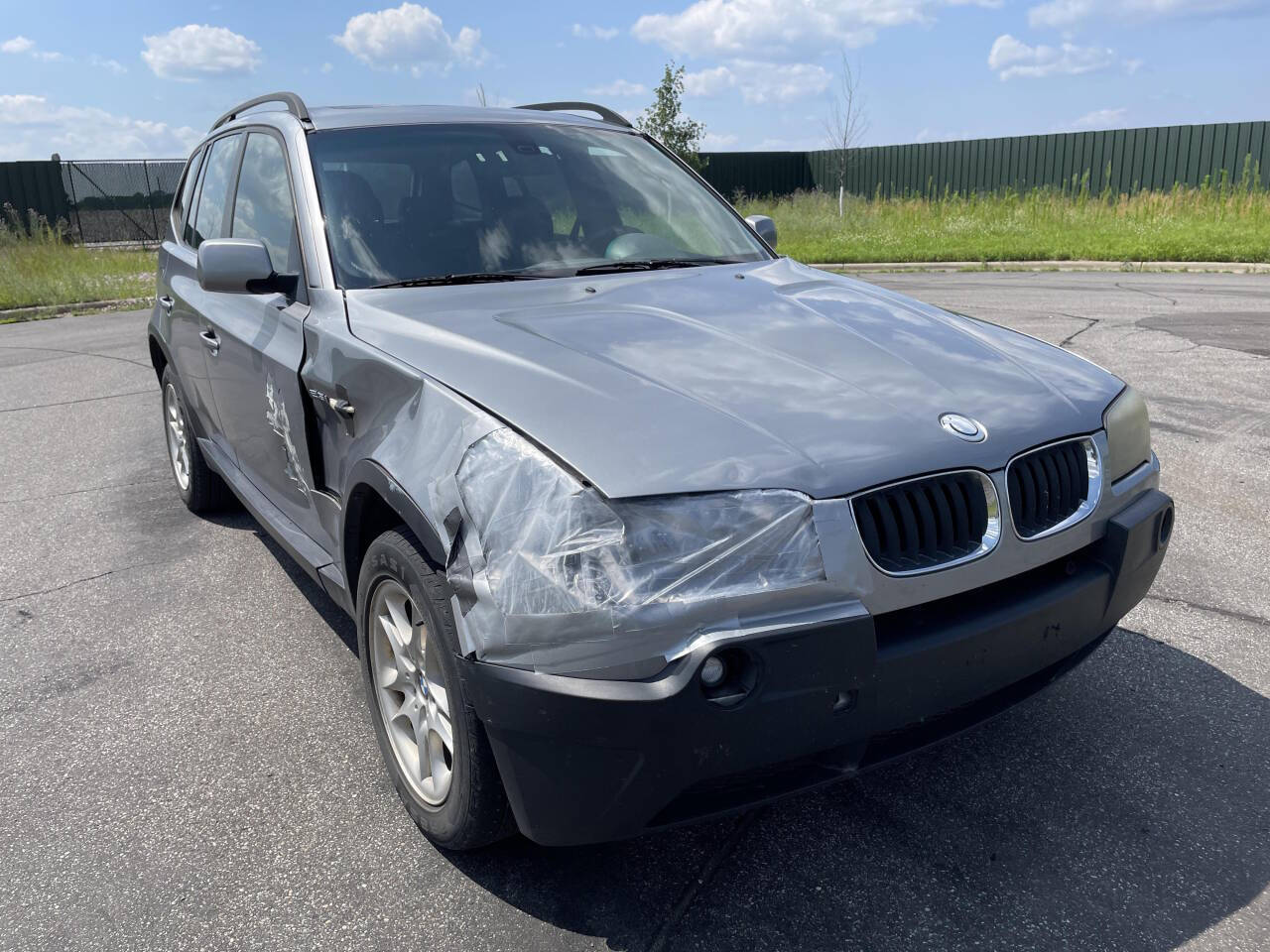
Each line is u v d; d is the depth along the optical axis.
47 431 7.08
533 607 1.99
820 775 2.17
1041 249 16.89
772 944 2.18
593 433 2.12
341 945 2.22
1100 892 2.31
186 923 2.30
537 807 2.09
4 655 3.68
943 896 2.30
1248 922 2.20
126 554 4.67
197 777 2.89
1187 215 20.31
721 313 2.90
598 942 2.21
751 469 2.06
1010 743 2.92
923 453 2.20
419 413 2.42
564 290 3.12
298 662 3.58
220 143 4.64
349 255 3.20
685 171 4.34
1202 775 2.73
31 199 25.92
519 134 3.91
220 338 3.92
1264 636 3.50
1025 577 2.40
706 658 1.92
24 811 2.75
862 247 18.50
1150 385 7.00
